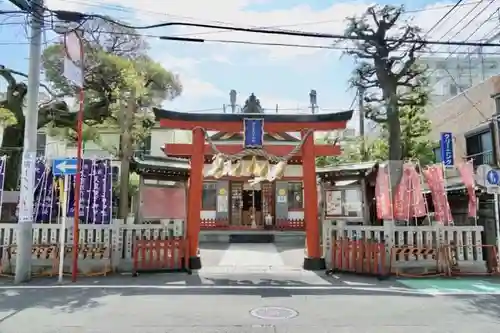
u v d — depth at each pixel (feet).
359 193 55.62
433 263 37.45
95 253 37.60
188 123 41.29
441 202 40.04
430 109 68.08
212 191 81.61
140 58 66.13
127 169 46.57
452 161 49.96
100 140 75.66
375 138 78.89
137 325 21.70
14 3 32.01
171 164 50.52
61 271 33.45
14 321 22.36
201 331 20.74
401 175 42.27
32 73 34.60
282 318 23.11
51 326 21.48
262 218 82.17
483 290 31.01
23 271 33.37
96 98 53.93
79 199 37.99
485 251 39.37
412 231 38.01
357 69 46.80
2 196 39.37
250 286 32.35
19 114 47.65
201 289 31.14
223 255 52.80
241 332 20.54
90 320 22.61
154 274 37.45
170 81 69.82
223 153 40.86
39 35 34.65
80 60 34.35
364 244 37.35
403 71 44.68
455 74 89.56
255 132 40.32
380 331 20.76
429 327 21.45
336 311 24.73
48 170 40.29
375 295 29.25
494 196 40.24
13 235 37.52
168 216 50.08
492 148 50.29
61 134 72.54
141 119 60.70
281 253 54.65
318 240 40.88
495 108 50.93
